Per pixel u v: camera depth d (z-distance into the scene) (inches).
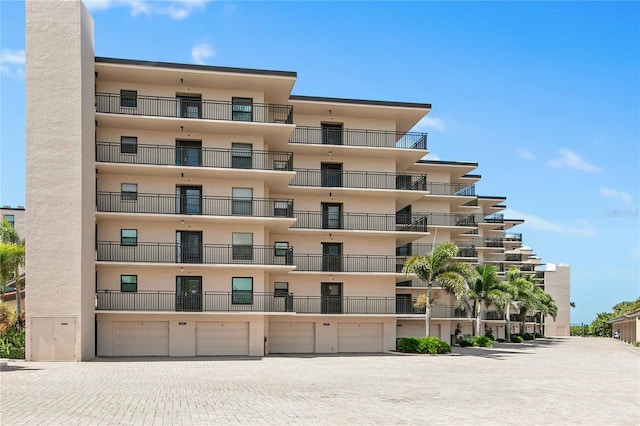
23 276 2075.5
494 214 3400.6
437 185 2448.3
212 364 1331.2
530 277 3850.9
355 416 633.0
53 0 1444.4
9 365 1256.8
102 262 1550.2
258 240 1683.1
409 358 1576.0
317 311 1834.4
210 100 1674.5
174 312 1562.5
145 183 1642.5
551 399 810.8
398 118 1937.7
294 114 1879.9
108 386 867.4
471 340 2288.4
